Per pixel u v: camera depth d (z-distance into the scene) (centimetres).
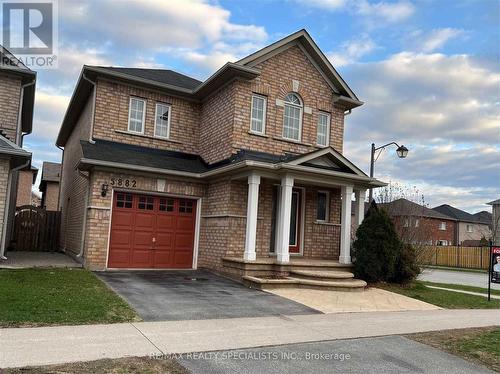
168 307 848
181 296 971
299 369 540
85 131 1614
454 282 2006
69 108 1770
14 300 788
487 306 1180
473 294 1416
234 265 1278
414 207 2595
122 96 1502
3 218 1231
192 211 1491
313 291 1145
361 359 595
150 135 1545
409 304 1088
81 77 1483
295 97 1578
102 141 1449
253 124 1473
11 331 621
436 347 680
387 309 1005
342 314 910
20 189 3216
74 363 507
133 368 502
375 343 682
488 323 907
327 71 1625
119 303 838
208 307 876
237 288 1135
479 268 3425
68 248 1758
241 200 1377
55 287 941
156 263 1409
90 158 1273
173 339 634
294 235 1524
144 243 1392
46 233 2034
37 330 634
